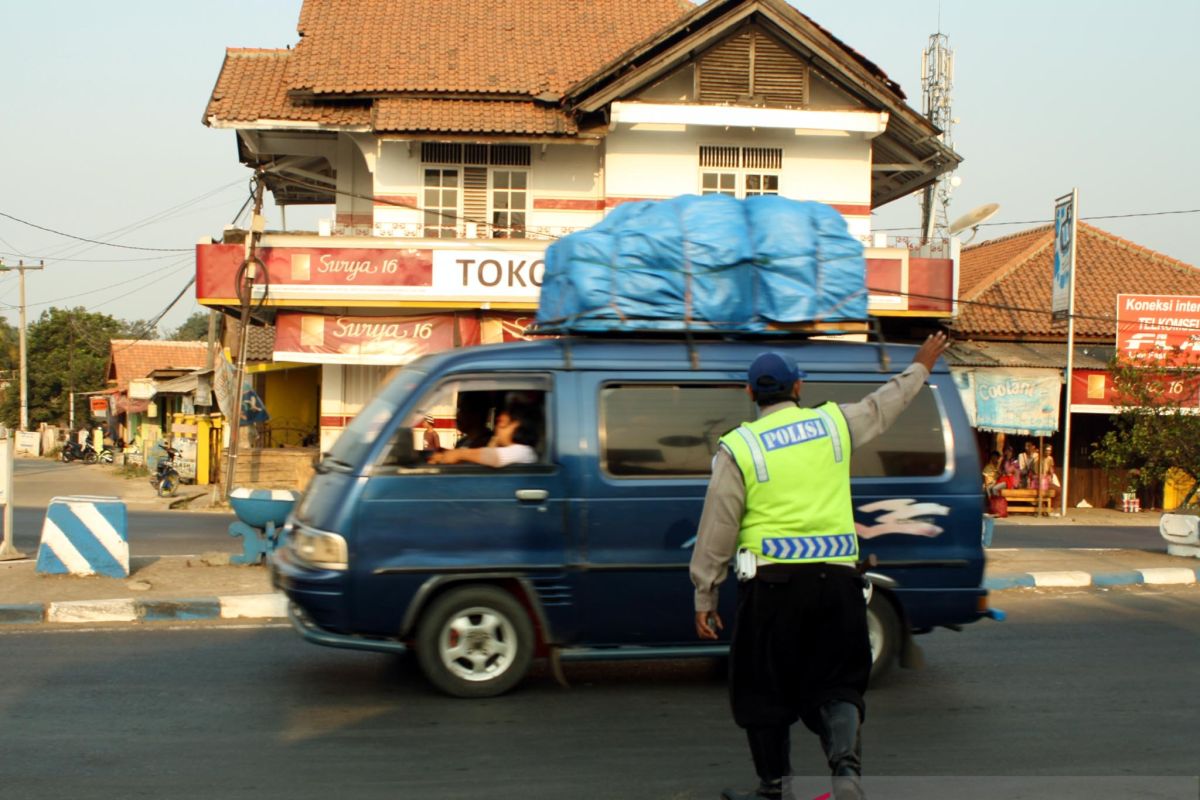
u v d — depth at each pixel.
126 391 46.88
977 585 6.70
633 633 6.41
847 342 6.93
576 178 20.84
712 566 4.25
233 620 8.65
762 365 4.39
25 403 50.12
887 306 20.16
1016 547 15.20
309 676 6.86
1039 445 22.97
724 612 6.44
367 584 6.13
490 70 20.83
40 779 4.86
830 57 20.25
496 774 5.04
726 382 6.61
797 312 6.70
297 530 6.54
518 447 6.39
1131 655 7.82
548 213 20.75
